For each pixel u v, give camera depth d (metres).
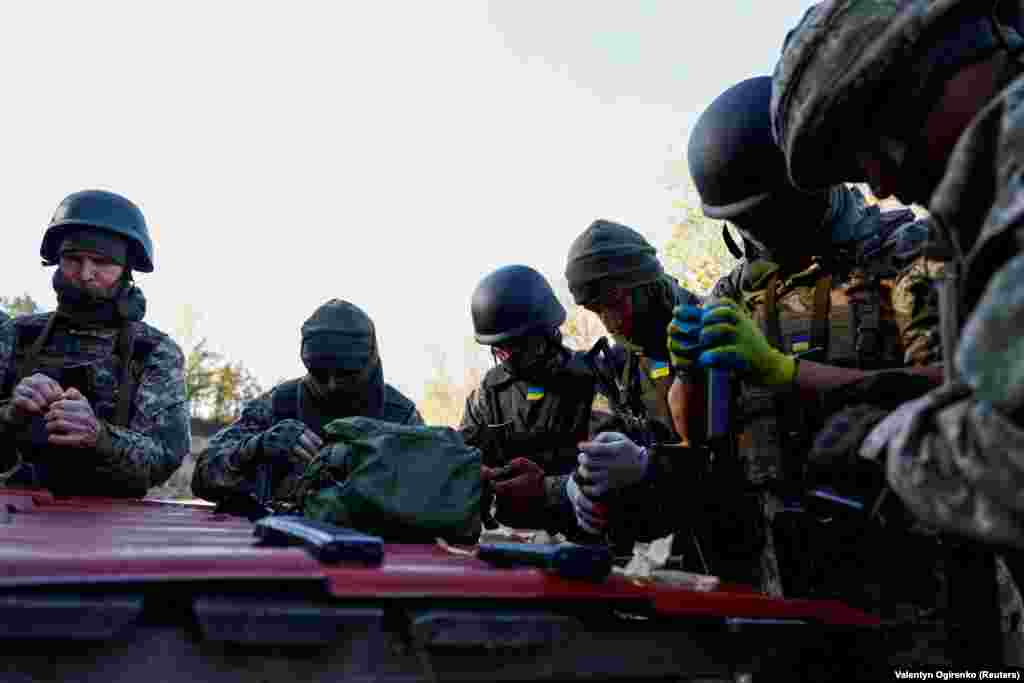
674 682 1.49
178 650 1.20
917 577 1.94
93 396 3.76
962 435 1.14
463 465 2.35
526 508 3.34
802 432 2.12
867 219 2.19
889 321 2.06
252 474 3.47
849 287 2.12
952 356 1.36
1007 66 1.45
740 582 2.31
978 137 1.26
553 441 3.79
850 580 2.01
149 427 3.81
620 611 1.54
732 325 1.76
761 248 2.29
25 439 3.38
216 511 3.25
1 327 3.84
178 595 1.26
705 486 2.30
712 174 2.23
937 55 1.46
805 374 1.74
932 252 1.84
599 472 2.39
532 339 3.80
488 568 1.62
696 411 2.35
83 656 1.16
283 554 1.32
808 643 1.60
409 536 2.25
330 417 3.87
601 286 3.23
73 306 3.85
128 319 3.92
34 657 1.14
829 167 1.71
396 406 4.22
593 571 1.47
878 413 1.60
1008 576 1.90
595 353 3.58
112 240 3.85
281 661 1.24
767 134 2.13
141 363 3.91
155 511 2.95
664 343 3.24
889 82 1.51
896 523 1.82
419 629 1.28
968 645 1.84
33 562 1.19
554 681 1.38
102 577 1.18
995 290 1.08
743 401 2.22
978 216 1.28
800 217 2.16
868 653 1.68
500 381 3.94
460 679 1.32
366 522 2.24
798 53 1.62
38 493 3.06
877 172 1.64
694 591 1.55
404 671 1.30
